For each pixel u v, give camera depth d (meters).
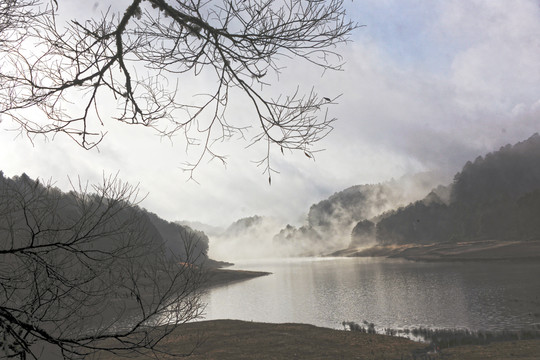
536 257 128.00
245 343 28.81
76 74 3.34
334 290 74.19
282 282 100.31
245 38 3.51
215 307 59.31
